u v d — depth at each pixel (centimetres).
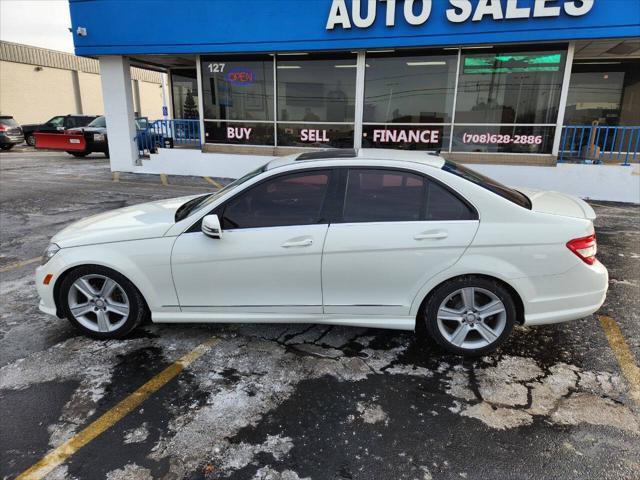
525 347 354
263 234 330
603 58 1168
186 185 1112
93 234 355
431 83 1041
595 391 298
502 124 1017
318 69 1115
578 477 228
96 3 1180
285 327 387
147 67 1539
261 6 1056
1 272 515
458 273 319
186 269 340
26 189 1047
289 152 1184
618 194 946
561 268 315
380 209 328
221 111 1220
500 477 229
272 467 236
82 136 1767
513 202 324
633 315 407
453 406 284
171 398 292
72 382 308
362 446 251
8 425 266
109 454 244
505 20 909
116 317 369
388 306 334
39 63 2842
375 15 976
